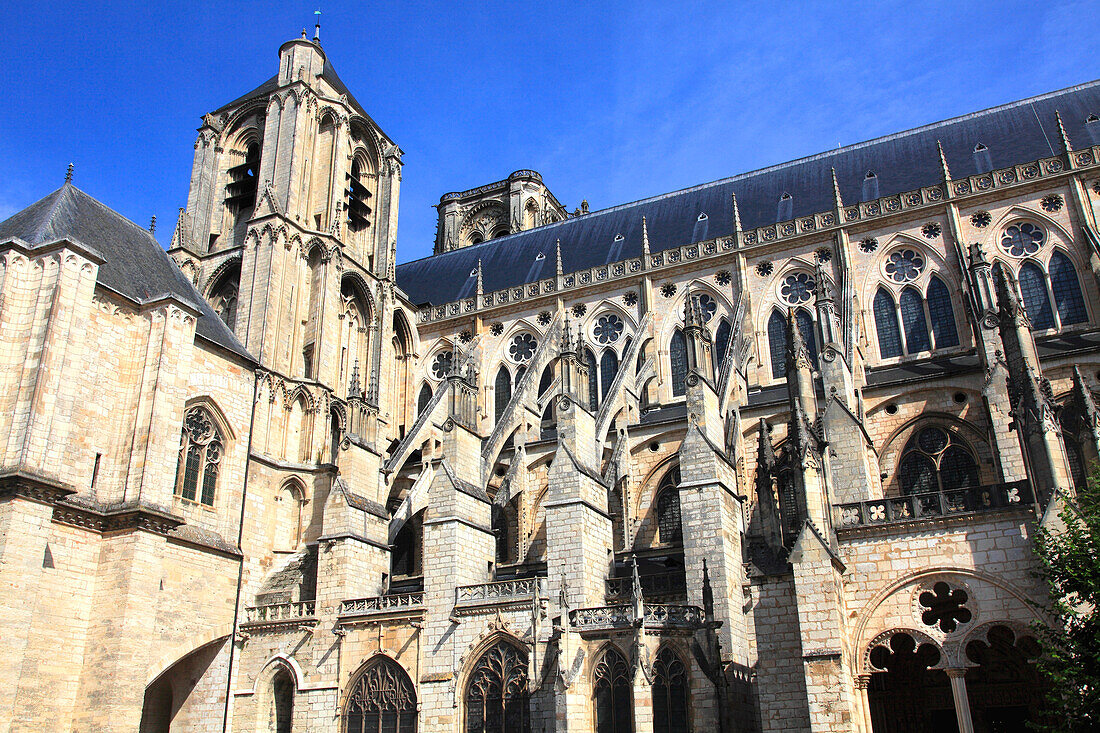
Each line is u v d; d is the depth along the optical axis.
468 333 85.81
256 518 62.00
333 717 52.59
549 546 50.44
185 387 54.00
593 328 79.88
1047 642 34.12
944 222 68.00
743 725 43.00
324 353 71.19
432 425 74.44
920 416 56.72
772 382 70.38
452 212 119.81
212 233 79.38
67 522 47.34
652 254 80.25
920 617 36.97
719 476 47.06
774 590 39.94
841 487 44.25
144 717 54.75
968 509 37.41
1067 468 35.56
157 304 54.12
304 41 81.56
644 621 43.16
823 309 54.34
